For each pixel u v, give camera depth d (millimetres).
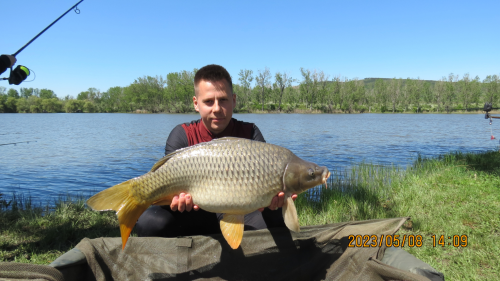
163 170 2076
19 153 14031
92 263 2172
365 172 7109
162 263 2299
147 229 2600
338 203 4785
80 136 22141
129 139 20031
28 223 4066
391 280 1992
